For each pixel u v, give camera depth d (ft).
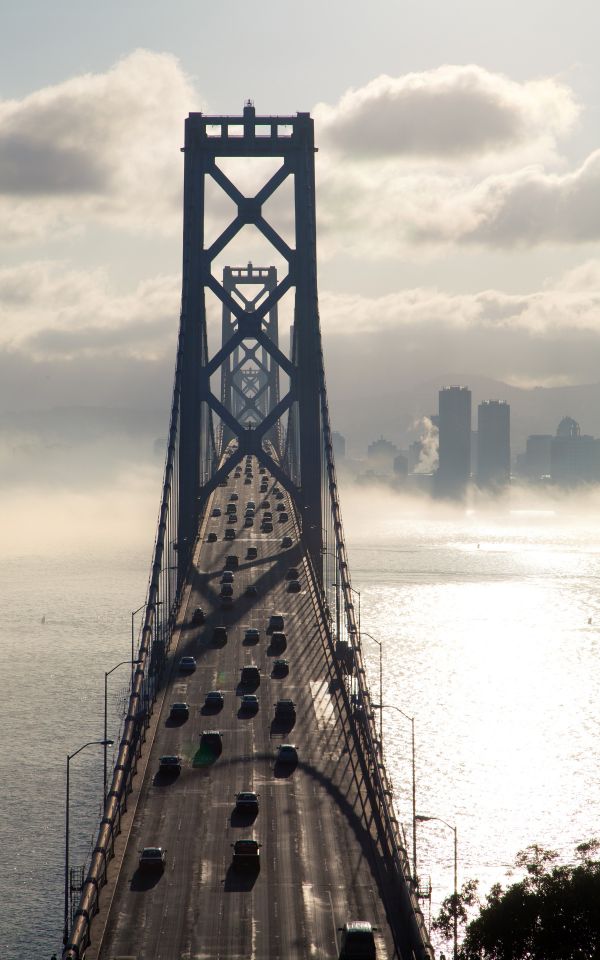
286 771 522.06
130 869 419.95
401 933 371.56
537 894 407.23
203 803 484.33
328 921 379.55
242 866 419.95
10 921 585.22
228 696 638.53
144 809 478.59
